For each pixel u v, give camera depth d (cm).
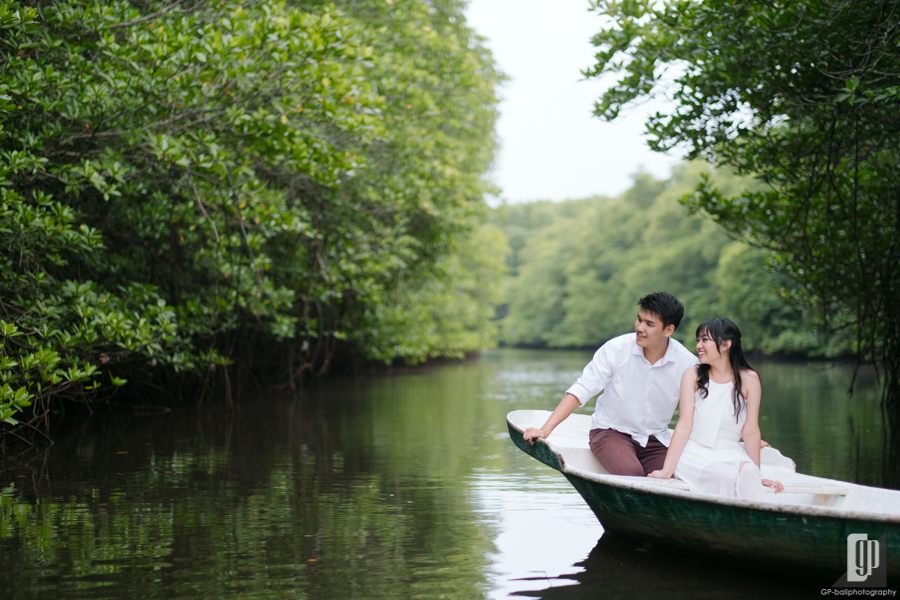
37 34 636
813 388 1452
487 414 990
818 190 847
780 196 910
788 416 961
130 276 949
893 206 930
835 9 595
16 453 641
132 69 672
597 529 409
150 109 703
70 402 902
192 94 693
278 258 1184
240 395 1145
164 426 834
